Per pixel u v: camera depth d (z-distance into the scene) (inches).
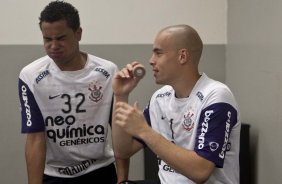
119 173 62.5
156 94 60.5
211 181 51.4
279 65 70.1
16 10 93.4
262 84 78.3
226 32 100.2
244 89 89.0
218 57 100.8
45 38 55.8
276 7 71.1
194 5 98.4
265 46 76.4
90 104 61.4
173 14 98.0
